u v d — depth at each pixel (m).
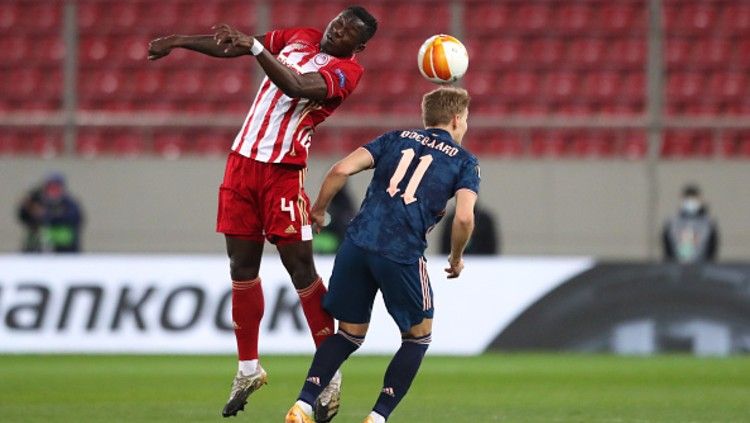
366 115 68.56
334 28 26.19
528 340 51.34
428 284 24.12
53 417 28.78
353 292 24.17
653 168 64.06
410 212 23.75
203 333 50.22
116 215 64.38
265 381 27.30
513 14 70.25
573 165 64.31
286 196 26.41
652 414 30.31
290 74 24.70
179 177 64.69
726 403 33.19
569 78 69.38
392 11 70.19
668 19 70.06
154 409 30.84
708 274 51.28
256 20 65.88
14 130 67.12
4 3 70.94
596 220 64.31
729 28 70.00
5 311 50.53
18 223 63.94
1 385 37.41
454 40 26.45
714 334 51.19
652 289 51.28
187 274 50.59
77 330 50.38
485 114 68.75
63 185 58.41
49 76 69.81
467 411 30.83
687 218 59.38
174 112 68.94
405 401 33.38
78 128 64.50
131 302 50.44
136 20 70.50
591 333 51.22
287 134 26.20
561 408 31.70
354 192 63.16
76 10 63.38
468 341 51.12
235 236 26.73
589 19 70.19
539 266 51.56
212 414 29.66
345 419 28.94
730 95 69.25
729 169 64.06
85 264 50.69
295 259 26.83
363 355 50.22
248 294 26.92
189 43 25.61
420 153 24.22
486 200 64.56
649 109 63.28
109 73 69.62
